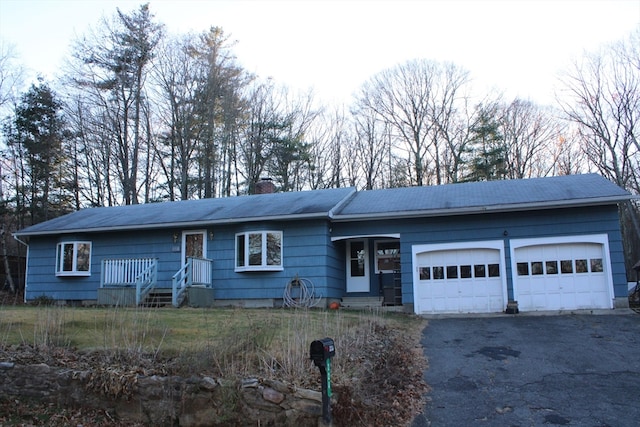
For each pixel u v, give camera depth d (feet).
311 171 110.63
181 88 103.86
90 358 23.27
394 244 59.62
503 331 37.86
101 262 59.41
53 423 20.83
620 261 46.62
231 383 20.42
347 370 22.20
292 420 19.51
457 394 23.52
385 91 117.70
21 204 94.48
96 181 102.12
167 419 20.63
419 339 35.58
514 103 114.01
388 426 19.92
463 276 50.47
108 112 97.91
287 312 43.75
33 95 94.48
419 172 112.47
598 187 49.73
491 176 106.42
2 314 35.09
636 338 33.71
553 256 48.57
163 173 104.06
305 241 54.03
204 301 54.29
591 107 94.48
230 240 57.16
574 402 22.04
